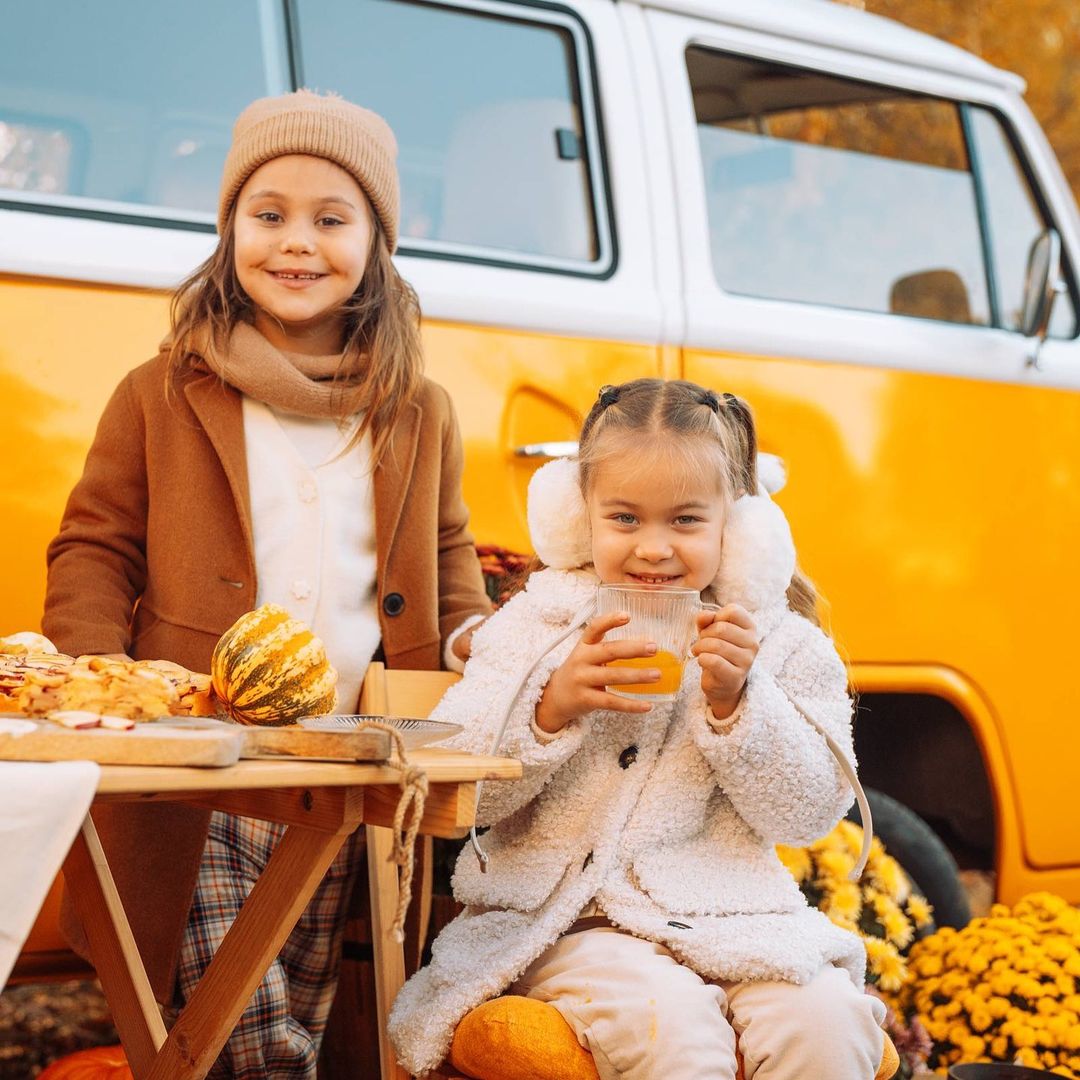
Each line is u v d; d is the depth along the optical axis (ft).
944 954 10.93
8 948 4.22
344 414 8.10
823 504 11.41
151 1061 6.29
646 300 10.89
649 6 11.70
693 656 6.79
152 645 7.75
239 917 5.64
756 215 11.87
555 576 7.39
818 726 6.83
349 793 5.16
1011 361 12.45
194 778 4.43
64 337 8.62
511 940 6.59
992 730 12.05
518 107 10.81
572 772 7.11
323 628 7.98
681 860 6.88
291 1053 7.77
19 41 8.96
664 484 6.77
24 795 4.24
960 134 13.17
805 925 6.58
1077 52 28.30
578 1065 5.96
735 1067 6.03
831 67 12.47
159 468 7.91
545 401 10.32
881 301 12.37
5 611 8.29
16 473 8.39
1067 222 13.56
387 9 10.32
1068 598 12.46
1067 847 12.34
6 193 8.72
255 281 7.97
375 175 8.16
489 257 10.41
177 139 9.36
